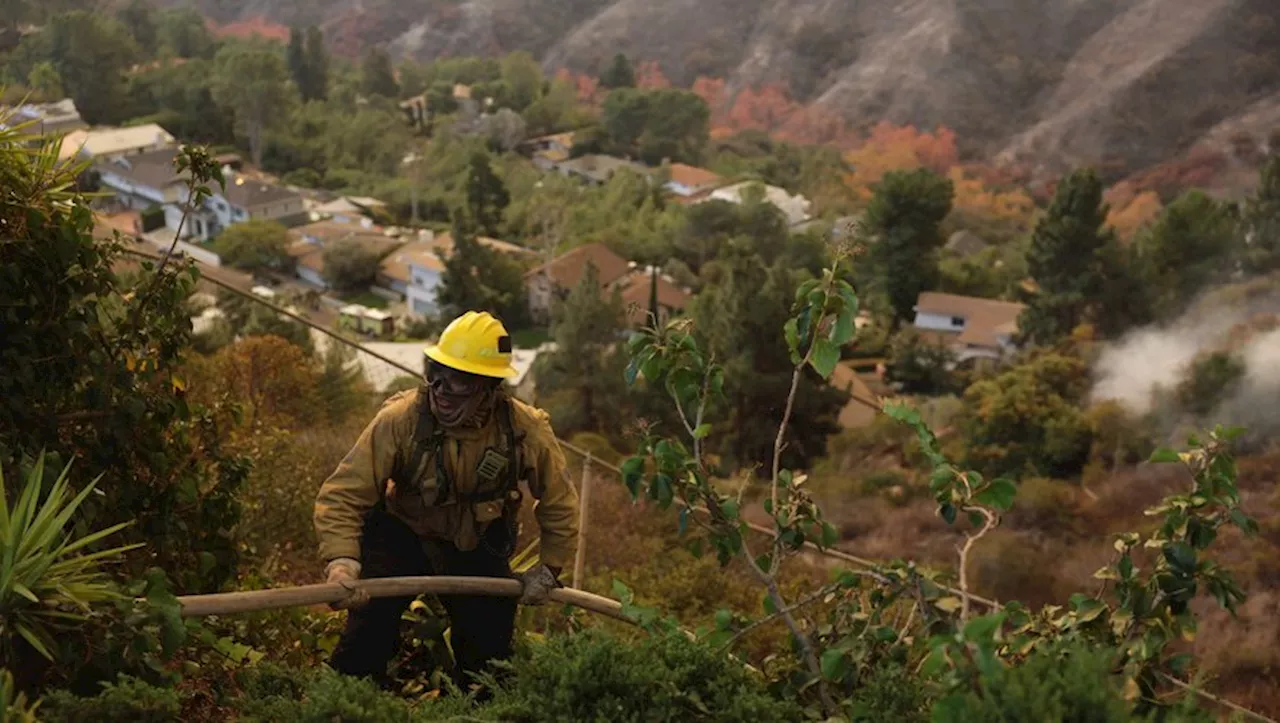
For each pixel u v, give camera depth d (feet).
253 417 35.22
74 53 517.55
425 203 465.88
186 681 14.90
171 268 16.61
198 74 548.31
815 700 12.46
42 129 16.44
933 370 238.48
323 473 35.35
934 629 11.45
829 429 137.49
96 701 10.68
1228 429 12.42
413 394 13.30
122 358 15.94
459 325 12.98
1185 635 12.10
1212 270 285.64
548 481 13.70
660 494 12.78
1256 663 61.98
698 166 581.53
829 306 12.73
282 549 29.32
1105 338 255.70
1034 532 108.99
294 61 628.69
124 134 451.12
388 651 14.21
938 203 317.83
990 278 342.23
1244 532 12.22
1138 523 111.34
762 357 136.05
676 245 385.50
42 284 15.33
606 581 38.70
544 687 11.83
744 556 13.01
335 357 85.97
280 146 520.01
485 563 14.03
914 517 107.45
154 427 16.53
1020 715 8.96
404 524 13.83
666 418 136.36
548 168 573.33
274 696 13.47
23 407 14.89
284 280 360.69
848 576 12.13
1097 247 262.47
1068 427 143.84
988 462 145.59
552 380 150.10
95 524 15.75
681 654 12.12
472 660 14.57
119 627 11.41
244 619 16.65
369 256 348.38
